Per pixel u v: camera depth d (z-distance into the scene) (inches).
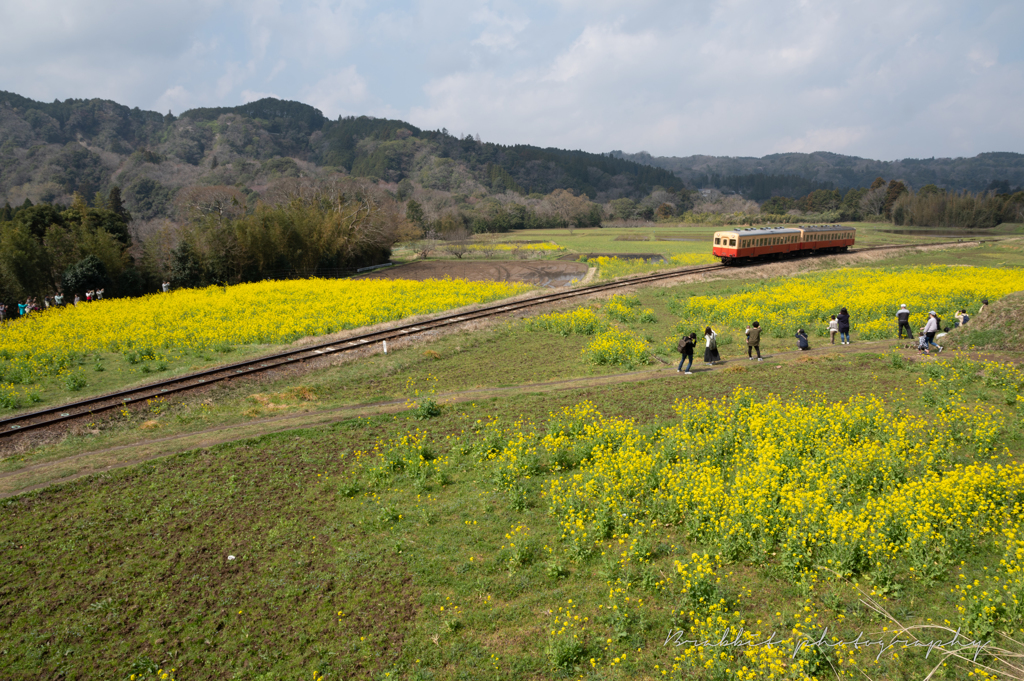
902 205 4845.0
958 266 1924.2
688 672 272.4
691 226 5383.9
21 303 1481.3
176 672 296.4
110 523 433.4
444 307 1450.5
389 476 505.0
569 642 290.8
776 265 2082.9
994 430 472.1
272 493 479.8
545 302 1444.4
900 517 353.7
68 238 1675.7
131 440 611.8
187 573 372.5
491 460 529.7
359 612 334.3
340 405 732.7
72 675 293.4
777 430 519.5
